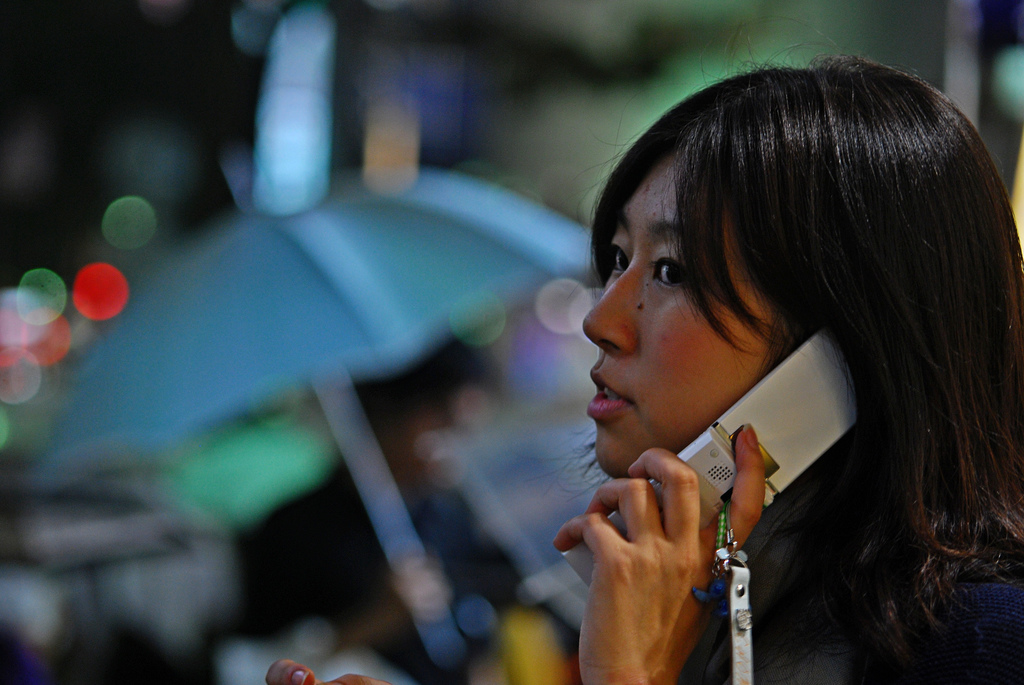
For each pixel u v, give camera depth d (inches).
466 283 403.9
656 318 131.4
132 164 1321.4
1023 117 405.7
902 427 123.0
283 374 374.9
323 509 382.6
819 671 121.6
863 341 123.6
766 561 130.5
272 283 394.6
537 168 1190.9
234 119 1194.6
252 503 430.3
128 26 1302.9
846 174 124.6
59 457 392.5
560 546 134.6
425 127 1258.0
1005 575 122.3
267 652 381.7
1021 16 431.5
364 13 1198.9
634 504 127.3
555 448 420.8
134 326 405.1
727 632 131.2
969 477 125.8
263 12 1154.7
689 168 127.4
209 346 384.5
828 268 122.7
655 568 124.7
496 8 1203.2
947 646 115.0
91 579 387.5
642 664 123.2
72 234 1416.1
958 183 130.0
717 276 124.0
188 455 461.1
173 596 394.6
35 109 1371.8
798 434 126.3
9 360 1171.9
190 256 430.0
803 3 471.2
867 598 119.0
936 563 119.4
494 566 382.6
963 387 127.6
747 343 126.7
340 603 375.2
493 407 562.9
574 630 378.0
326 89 1183.6
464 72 1249.4
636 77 979.3
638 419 134.0
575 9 1101.7
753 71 139.3
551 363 904.3
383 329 380.8
